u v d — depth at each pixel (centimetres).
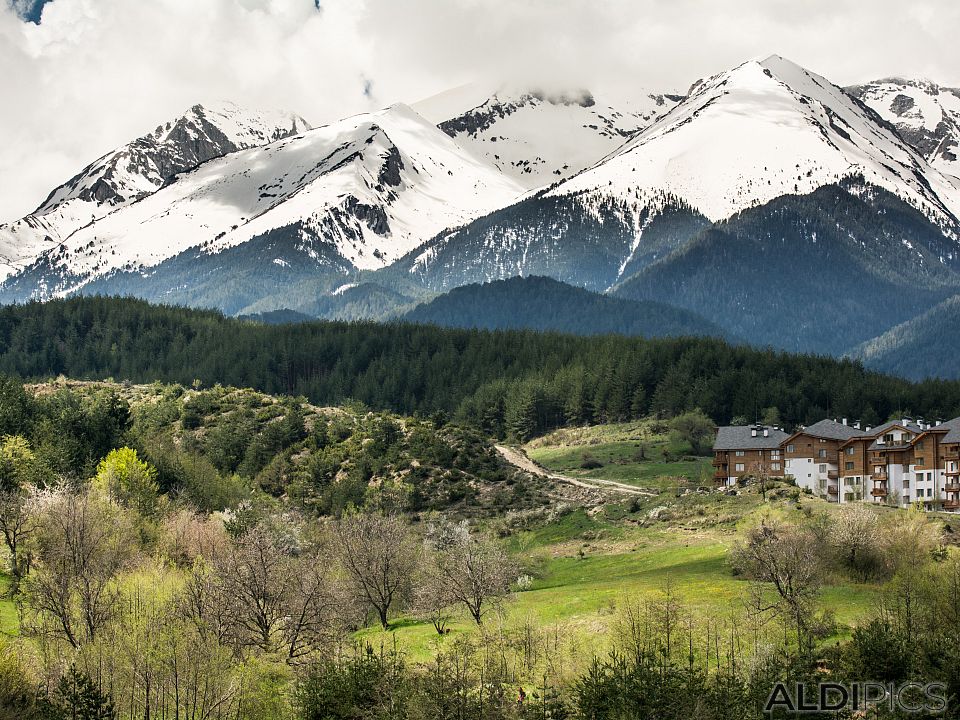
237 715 6178
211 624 7106
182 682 6188
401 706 5709
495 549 8650
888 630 5753
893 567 7794
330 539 9988
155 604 7519
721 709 5281
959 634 5675
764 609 6700
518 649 6612
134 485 12194
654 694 5341
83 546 8875
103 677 6316
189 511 11869
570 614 7700
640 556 10556
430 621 8256
